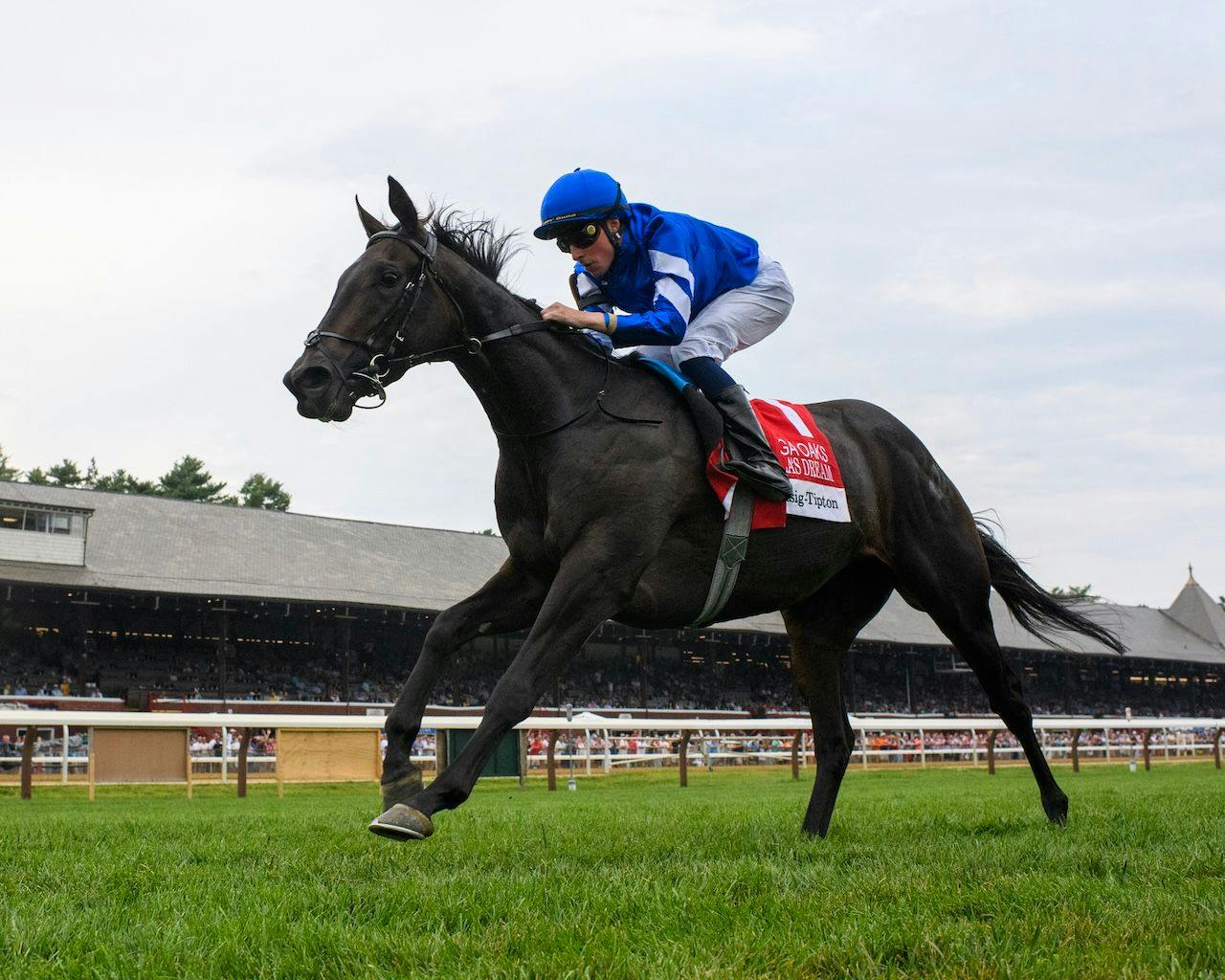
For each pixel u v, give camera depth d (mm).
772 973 2094
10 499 26844
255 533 31547
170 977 2131
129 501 30984
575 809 7738
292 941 2377
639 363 3924
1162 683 49000
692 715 33094
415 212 3596
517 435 3670
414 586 31141
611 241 3922
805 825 4570
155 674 28828
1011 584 5047
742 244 4242
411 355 3566
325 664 31641
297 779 11602
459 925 2594
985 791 10734
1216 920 2420
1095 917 2539
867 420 4617
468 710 29359
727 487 3777
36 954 2303
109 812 8469
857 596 4668
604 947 2256
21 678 26734
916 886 2951
